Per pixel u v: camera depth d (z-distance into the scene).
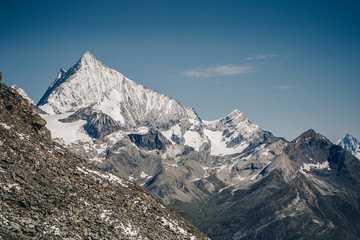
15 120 74.62
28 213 54.41
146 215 74.94
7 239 48.66
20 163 63.44
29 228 52.12
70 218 58.69
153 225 72.75
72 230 56.56
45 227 53.97
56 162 70.56
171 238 72.31
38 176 63.34
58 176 67.00
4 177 57.94
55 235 53.72
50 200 59.56
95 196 68.38
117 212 68.06
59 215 57.78
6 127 69.81
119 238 61.38
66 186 65.75
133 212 72.38
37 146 71.12
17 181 58.81
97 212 64.38
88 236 57.41
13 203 54.44
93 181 72.94
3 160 61.41
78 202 63.38
